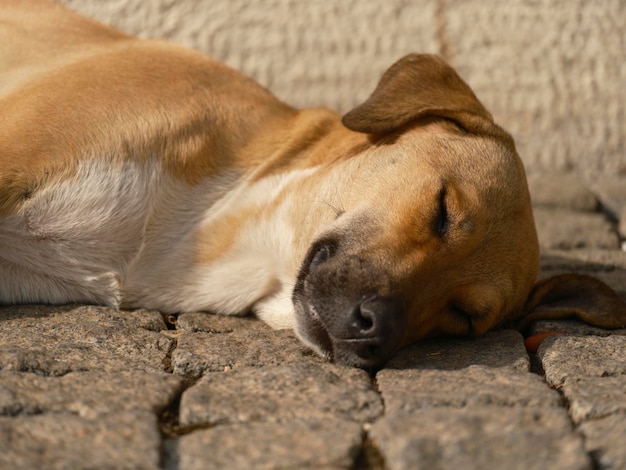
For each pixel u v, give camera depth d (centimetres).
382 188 461
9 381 351
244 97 523
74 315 460
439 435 313
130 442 306
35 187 449
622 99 834
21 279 471
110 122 468
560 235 686
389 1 837
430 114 502
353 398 354
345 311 404
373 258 423
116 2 826
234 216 491
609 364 411
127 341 425
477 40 838
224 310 498
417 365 414
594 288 511
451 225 445
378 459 307
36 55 530
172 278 491
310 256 448
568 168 837
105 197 462
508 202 476
